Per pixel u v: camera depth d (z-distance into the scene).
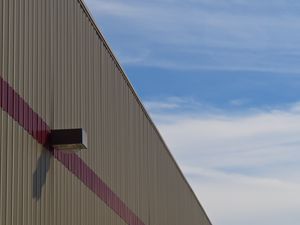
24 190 15.70
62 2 19.41
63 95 19.12
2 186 14.42
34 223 16.27
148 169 33.62
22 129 15.70
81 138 17.81
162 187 37.81
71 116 19.81
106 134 24.53
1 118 14.50
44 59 17.52
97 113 23.23
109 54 25.67
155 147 36.12
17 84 15.52
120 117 27.31
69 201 19.23
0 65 14.59
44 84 17.45
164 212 38.06
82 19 21.73
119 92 27.34
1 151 14.43
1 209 14.33
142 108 32.72
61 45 19.16
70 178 19.42
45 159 17.30
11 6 15.35
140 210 30.84
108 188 24.36
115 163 25.89
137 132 31.12
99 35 24.05
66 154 19.14
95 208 22.23
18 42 15.69
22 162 15.64
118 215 25.91
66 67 19.56
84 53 21.80
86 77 21.91
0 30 14.66
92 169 22.09
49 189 17.50
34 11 16.91
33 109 16.53
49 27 18.08
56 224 17.94
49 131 17.73
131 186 28.97
